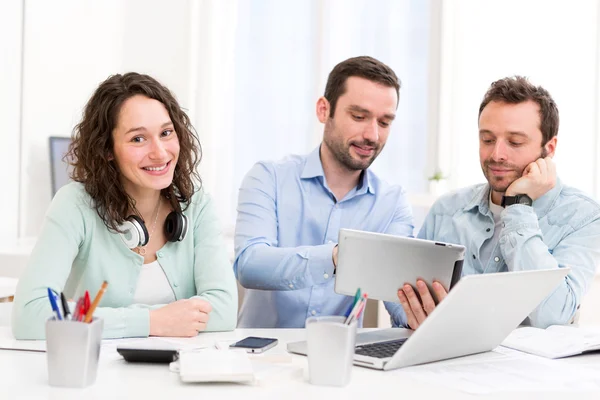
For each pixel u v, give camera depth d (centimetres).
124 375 124
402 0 394
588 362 144
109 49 404
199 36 399
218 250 187
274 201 229
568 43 366
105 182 177
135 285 181
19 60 338
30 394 112
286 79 404
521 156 197
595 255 194
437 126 390
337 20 395
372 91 216
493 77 377
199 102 399
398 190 237
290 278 202
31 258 168
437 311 126
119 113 176
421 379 127
